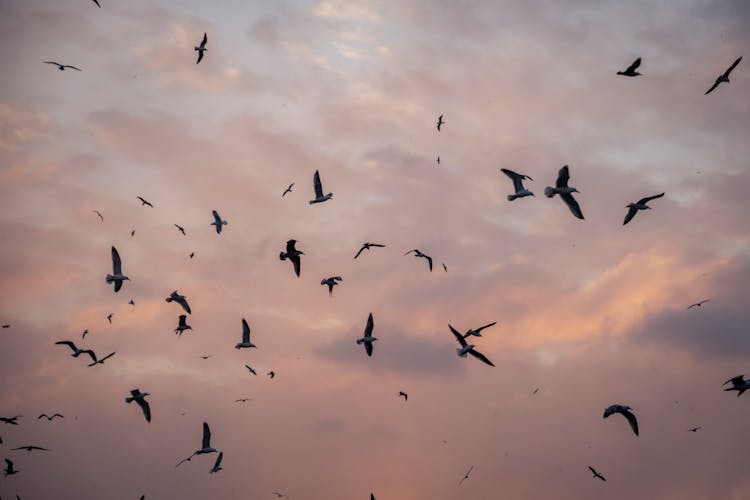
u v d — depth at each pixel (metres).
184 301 67.12
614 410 45.72
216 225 72.81
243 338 67.69
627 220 56.06
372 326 61.12
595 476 69.75
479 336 52.88
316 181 61.44
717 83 53.88
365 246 67.19
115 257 64.25
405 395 87.88
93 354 66.88
